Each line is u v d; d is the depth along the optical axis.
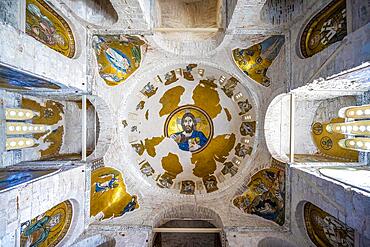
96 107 11.61
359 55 6.24
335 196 7.34
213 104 14.05
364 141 8.55
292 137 10.30
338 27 7.77
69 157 11.73
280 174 10.77
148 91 13.12
